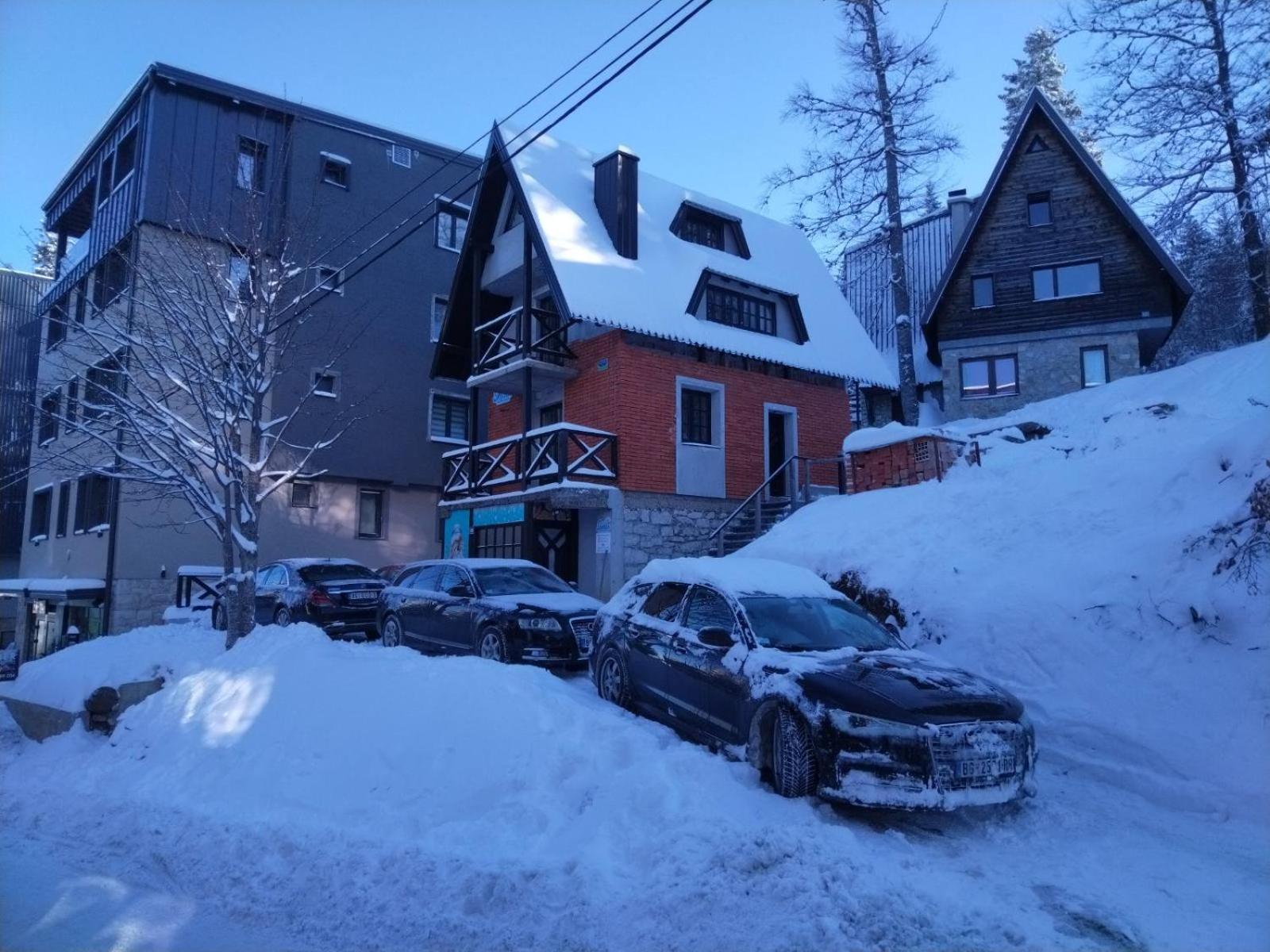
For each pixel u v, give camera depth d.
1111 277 25.75
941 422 27.41
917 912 4.18
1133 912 4.47
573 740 6.47
